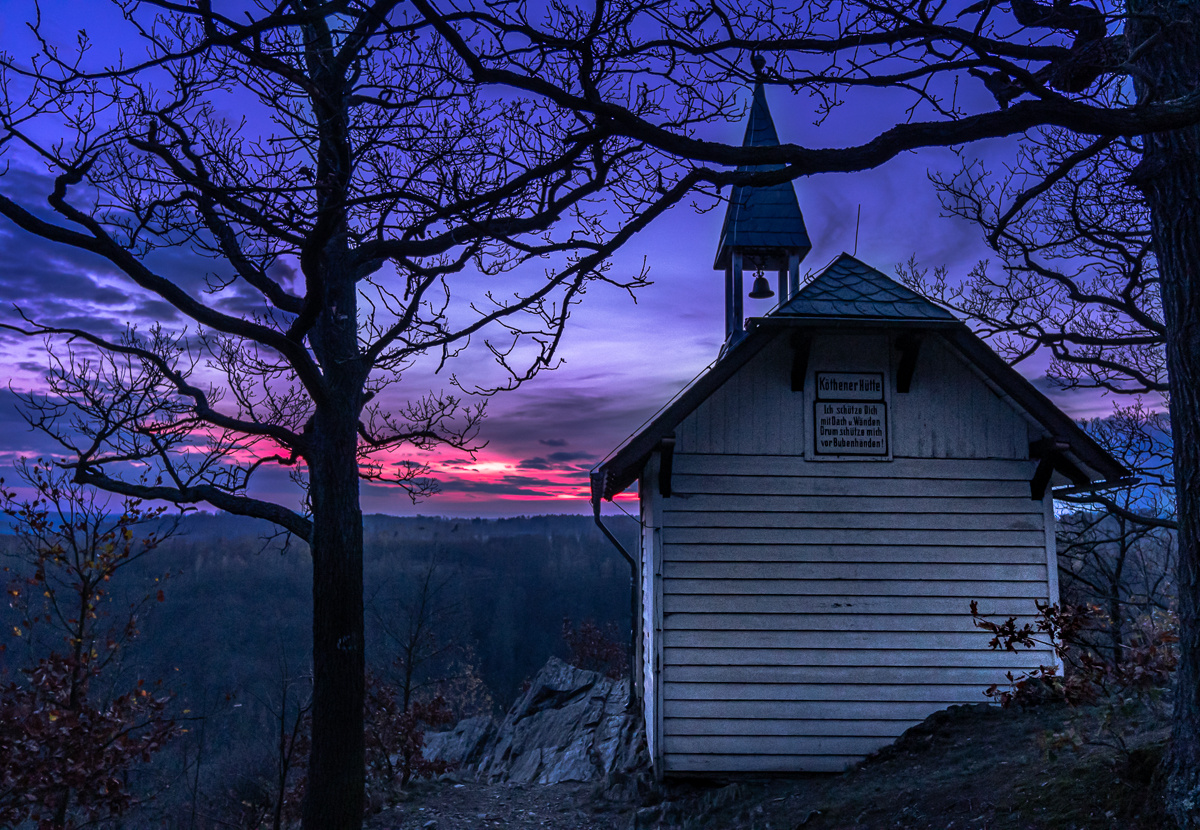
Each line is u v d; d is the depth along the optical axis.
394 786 12.13
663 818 8.87
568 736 13.77
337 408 8.49
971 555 10.14
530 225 5.17
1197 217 5.00
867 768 8.86
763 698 9.73
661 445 9.98
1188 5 5.10
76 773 9.45
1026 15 5.39
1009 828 5.30
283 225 4.88
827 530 10.16
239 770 21.89
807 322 9.83
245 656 57.91
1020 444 10.46
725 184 4.62
